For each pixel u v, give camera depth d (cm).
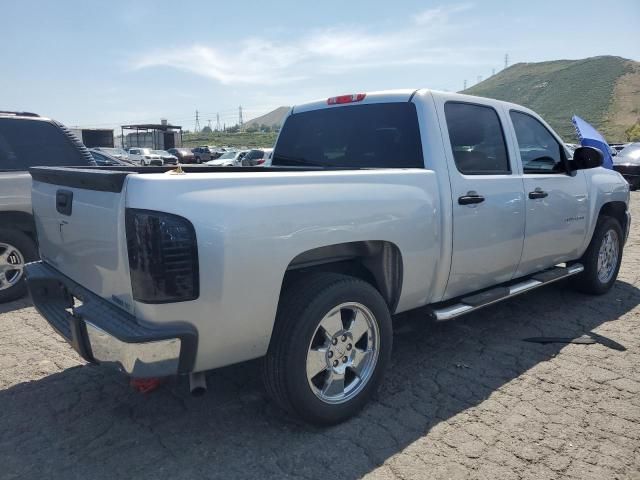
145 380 310
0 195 548
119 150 3725
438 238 366
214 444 301
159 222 245
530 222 451
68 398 355
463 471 277
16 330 484
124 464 282
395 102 400
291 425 321
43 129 602
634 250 860
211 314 260
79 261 311
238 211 263
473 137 415
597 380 383
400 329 485
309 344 295
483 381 382
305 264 318
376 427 319
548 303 566
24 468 279
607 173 596
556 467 282
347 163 433
